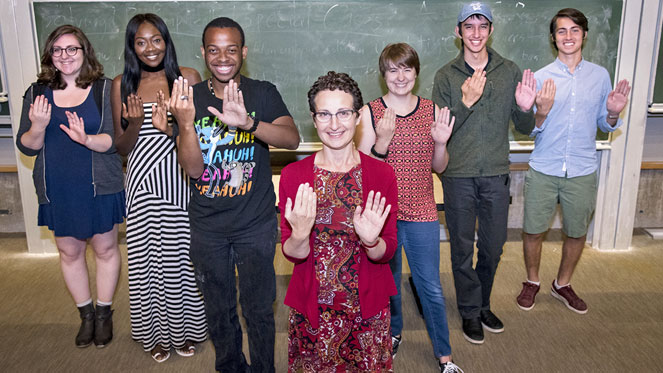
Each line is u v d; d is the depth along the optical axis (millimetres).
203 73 3482
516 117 2475
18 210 4164
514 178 4094
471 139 2428
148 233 2320
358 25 3441
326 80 1582
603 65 3512
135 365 2473
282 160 3705
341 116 1575
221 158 1902
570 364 2449
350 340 1692
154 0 3373
